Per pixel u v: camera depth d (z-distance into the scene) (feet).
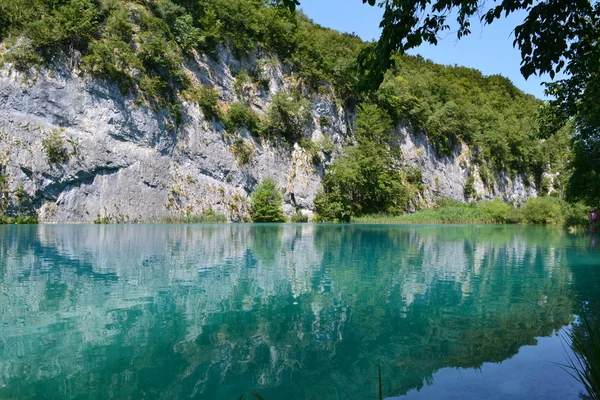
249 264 37.60
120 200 104.01
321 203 145.69
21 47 95.50
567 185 74.43
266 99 147.23
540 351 16.84
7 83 92.58
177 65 120.16
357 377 14.48
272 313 22.13
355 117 175.22
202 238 62.59
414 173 182.39
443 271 35.78
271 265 37.35
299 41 160.15
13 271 31.91
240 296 25.66
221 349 16.93
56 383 13.61
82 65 102.32
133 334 18.38
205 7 137.49
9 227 78.38
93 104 102.94
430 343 17.79
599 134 37.50
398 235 77.36
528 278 32.73
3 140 90.17
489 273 34.94
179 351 16.60
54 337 17.76
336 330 19.43
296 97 151.23
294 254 45.44
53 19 98.17
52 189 95.25
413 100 188.85
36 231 69.31
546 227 121.08
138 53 114.73
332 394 13.15
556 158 238.68
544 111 31.83
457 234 83.41
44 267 33.78
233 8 142.51
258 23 151.94
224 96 136.26
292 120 148.05
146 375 14.38
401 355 16.47
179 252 44.55
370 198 159.94
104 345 17.04
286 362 15.70
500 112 258.78
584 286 29.68
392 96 178.70
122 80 108.27
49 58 98.53
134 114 109.09
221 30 138.51
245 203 128.98
